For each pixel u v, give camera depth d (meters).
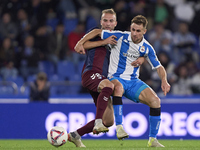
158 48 45.09
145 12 47.41
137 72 19.38
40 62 42.28
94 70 18.62
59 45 43.50
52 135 17.09
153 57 19.27
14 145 21.52
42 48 43.75
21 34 45.06
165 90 18.81
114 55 19.02
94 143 23.62
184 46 46.81
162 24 47.69
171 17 48.53
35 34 44.88
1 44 44.50
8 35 45.09
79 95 35.50
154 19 47.59
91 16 46.56
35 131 29.45
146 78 39.19
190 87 40.69
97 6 47.53
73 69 42.62
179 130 29.11
